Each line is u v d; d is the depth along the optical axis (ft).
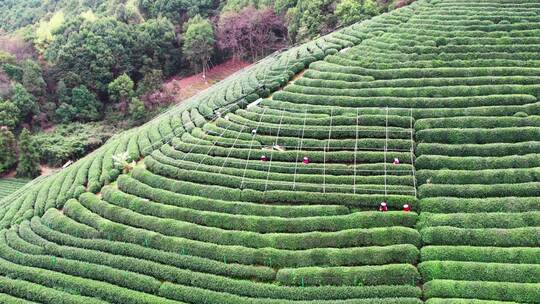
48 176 197.77
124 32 288.51
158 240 119.85
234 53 312.09
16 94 248.52
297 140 142.51
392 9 233.76
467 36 176.14
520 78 149.28
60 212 143.54
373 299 96.48
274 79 176.96
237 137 149.07
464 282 96.07
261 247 113.50
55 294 112.16
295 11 284.00
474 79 152.46
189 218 125.08
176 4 334.65
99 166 159.74
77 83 268.00
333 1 264.52
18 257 126.41
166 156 151.12
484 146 129.08
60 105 260.01
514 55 162.09
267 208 122.31
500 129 132.87
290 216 120.16
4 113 240.53
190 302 105.40
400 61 170.19
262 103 164.96
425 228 109.50
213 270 110.83
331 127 144.05
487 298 94.12
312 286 102.89
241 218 120.37
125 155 152.97
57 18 313.12
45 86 264.72
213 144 149.38
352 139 139.54
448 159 127.13
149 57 298.35
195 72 311.68
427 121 140.15
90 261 119.85
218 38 308.19
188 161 144.66
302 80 169.89
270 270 107.96
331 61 179.01
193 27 296.30
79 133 249.96
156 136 167.73
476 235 106.01
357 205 120.88
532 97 141.59
